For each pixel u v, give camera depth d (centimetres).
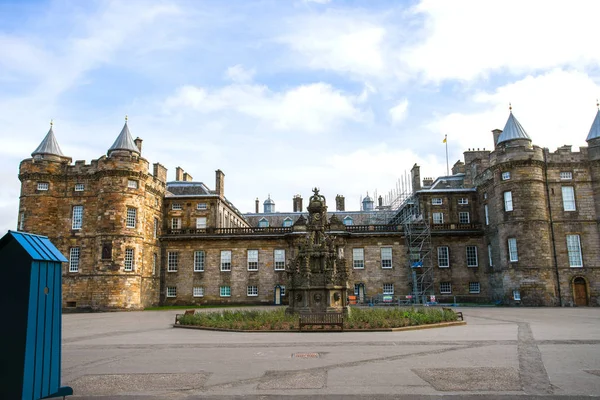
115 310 5238
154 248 6122
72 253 5600
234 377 1333
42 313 1017
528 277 5047
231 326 2678
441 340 2069
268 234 6266
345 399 1083
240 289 6175
